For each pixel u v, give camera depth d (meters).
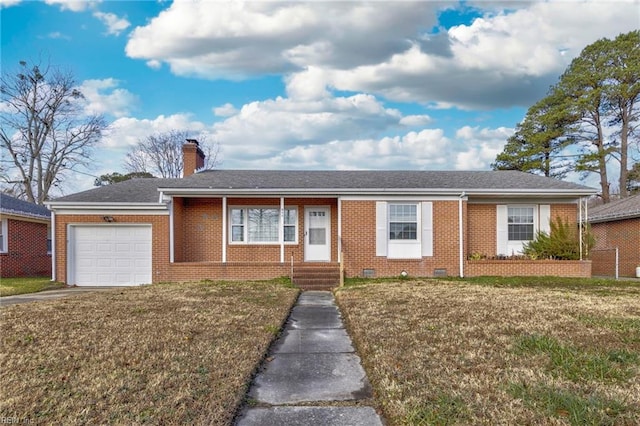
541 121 28.33
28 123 27.30
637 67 25.03
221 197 14.57
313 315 7.85
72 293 11.06
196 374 4.33
